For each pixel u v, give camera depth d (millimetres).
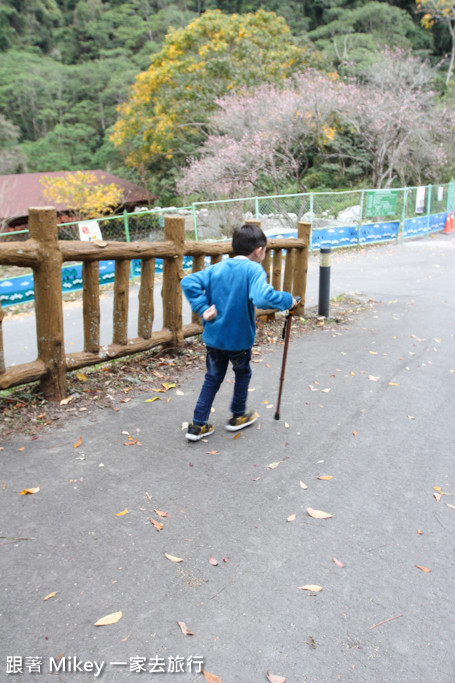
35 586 2109
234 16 24531
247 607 2041
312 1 46656
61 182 20516
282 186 24359
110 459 3049
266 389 4172
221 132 23844
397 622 1993
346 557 2330
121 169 37812
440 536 2496
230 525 2516
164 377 4344
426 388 4277
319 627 1960
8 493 2691
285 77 22219
